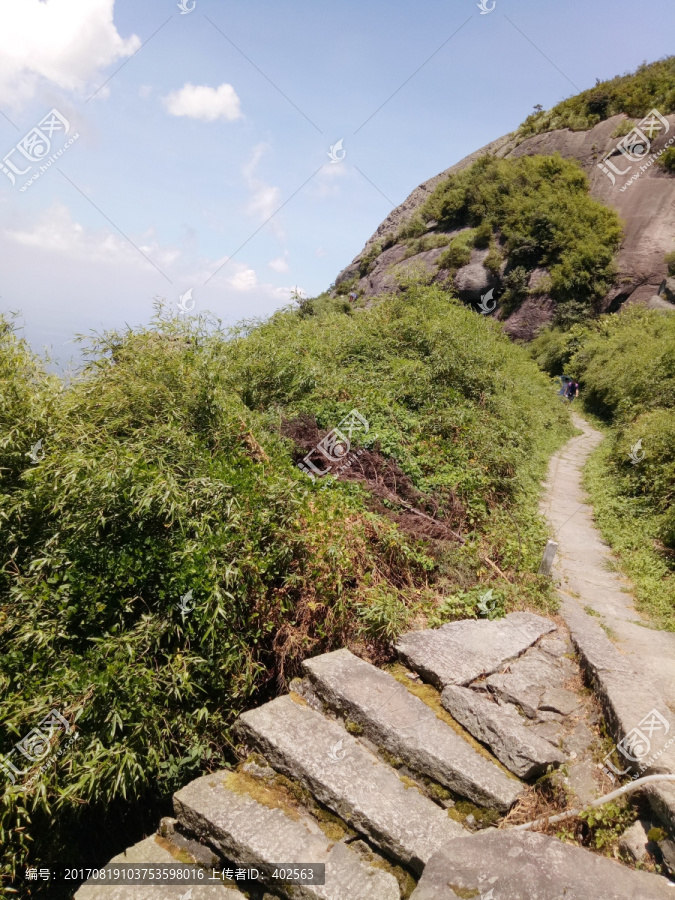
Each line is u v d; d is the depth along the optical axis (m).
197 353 6.55
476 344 11.30
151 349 6.23
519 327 31.31
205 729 4.02
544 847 2.63
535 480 9.92
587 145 36.44
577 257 30.61
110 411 5.54
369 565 5.28
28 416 4.84
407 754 3.45
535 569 5.97
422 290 13.34
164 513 4.38
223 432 5.82
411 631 4.72
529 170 35.38
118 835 4.08
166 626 4.05
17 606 4.04
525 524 7.20
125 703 3.68
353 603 4.81
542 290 30.98
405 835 2.97
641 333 20.72
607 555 7.11
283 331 10.70
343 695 3.80
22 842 3.52
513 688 3.96
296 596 4.77
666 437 9.28
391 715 3.67
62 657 3.86
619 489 9.35
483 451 8.08
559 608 5.28
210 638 4.16
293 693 4.10
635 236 30.98
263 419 7.30
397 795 3.28
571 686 4.12
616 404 17.36
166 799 3.87
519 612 5.12
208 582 4.09
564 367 25.98
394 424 8.19
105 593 4.06
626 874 2.51
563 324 30.00
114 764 3.54
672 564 6.55
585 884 2.42
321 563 4.76
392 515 6.30
